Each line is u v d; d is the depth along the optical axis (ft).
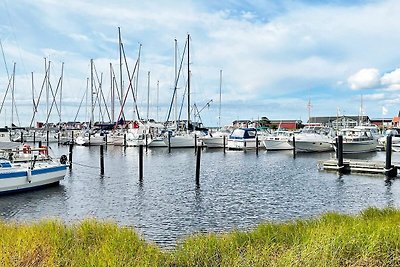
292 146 176.65
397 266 26.43
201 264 28.17
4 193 73.00
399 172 102.78
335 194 77.05
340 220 39.99
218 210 63.10
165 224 54.24
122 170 114.52
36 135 236.63
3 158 80.79
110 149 199.93
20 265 25.29
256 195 76.23
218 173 109.60
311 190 81.56
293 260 24.90
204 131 230.89
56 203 68.13
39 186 79.87
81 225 37.81
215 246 31.14
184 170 115.75
